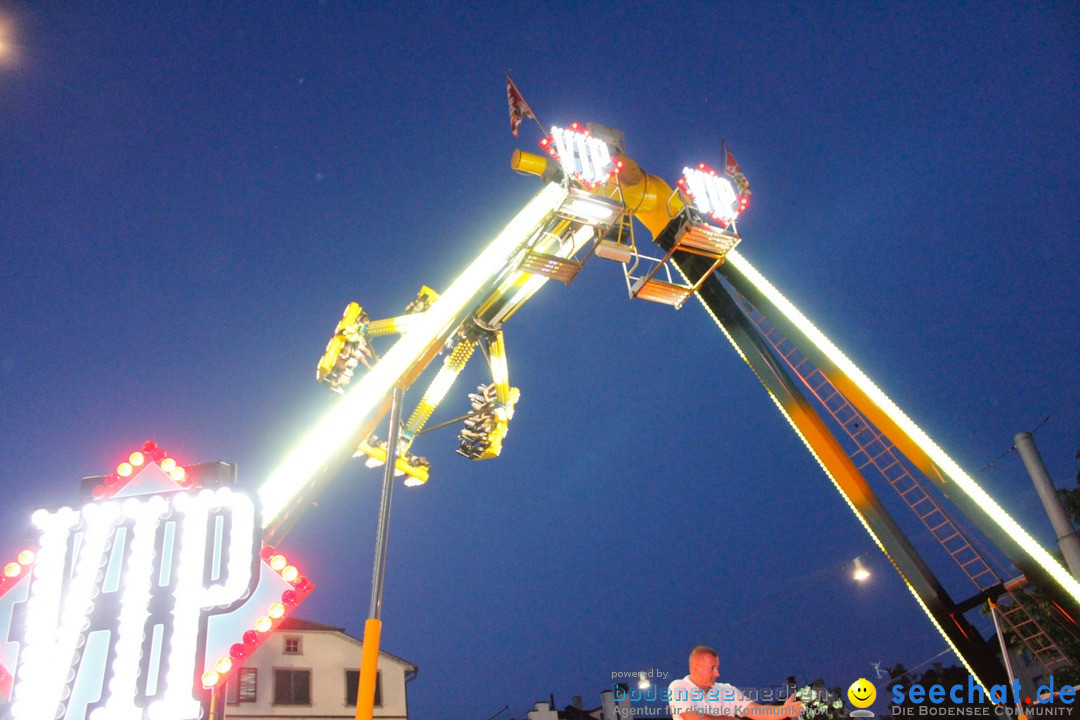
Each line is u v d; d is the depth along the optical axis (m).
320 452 12.83
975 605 12.95
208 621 8.69
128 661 8.31
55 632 8.53
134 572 8.75
